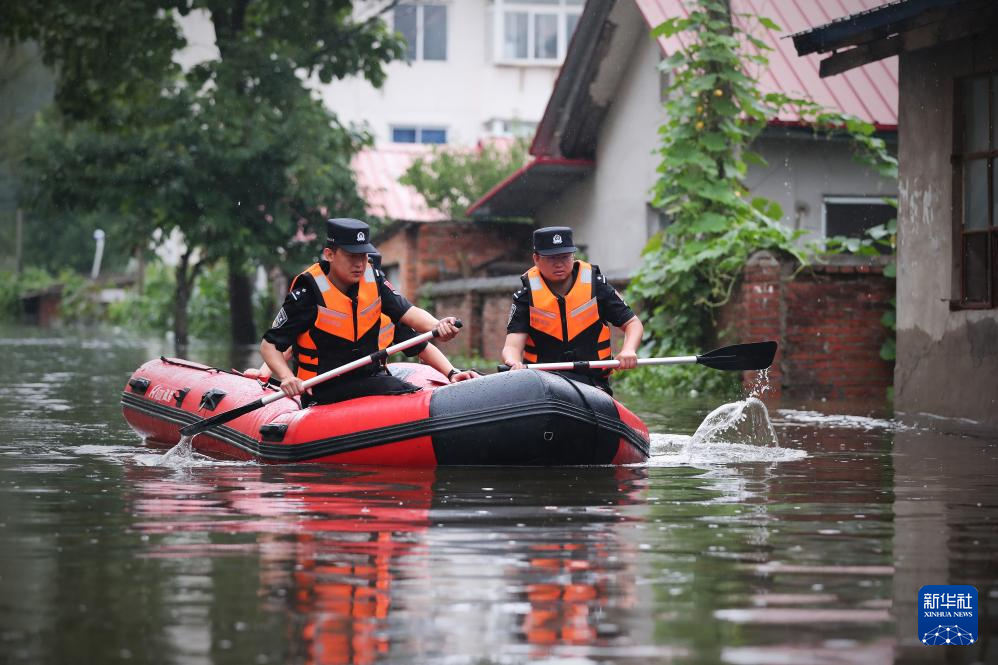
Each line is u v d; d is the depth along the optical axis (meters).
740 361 9.01
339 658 3.57
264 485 7.00
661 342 16.84
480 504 6.27
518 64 44.59
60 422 11.30
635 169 22.81
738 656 3.59
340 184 30.62
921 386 12.34
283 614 4.02
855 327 15.13
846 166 19.94
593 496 6.56
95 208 30.94
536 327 8.98
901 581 4.49
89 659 3.56
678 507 6.18
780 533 5.44
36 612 4.05
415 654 3.61
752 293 14.95
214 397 9.27
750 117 17.52
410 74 44.50
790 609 4.09
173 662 3.54
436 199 31.98
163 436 9.75
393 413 8.01
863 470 7.80
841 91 19.81
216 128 29.36
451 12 44.53
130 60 28.95
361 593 4.28
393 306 8.84
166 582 4.44
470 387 8.10
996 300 11.39
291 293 8.58
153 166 29.61
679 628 3.87
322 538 5.28
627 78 22.88
